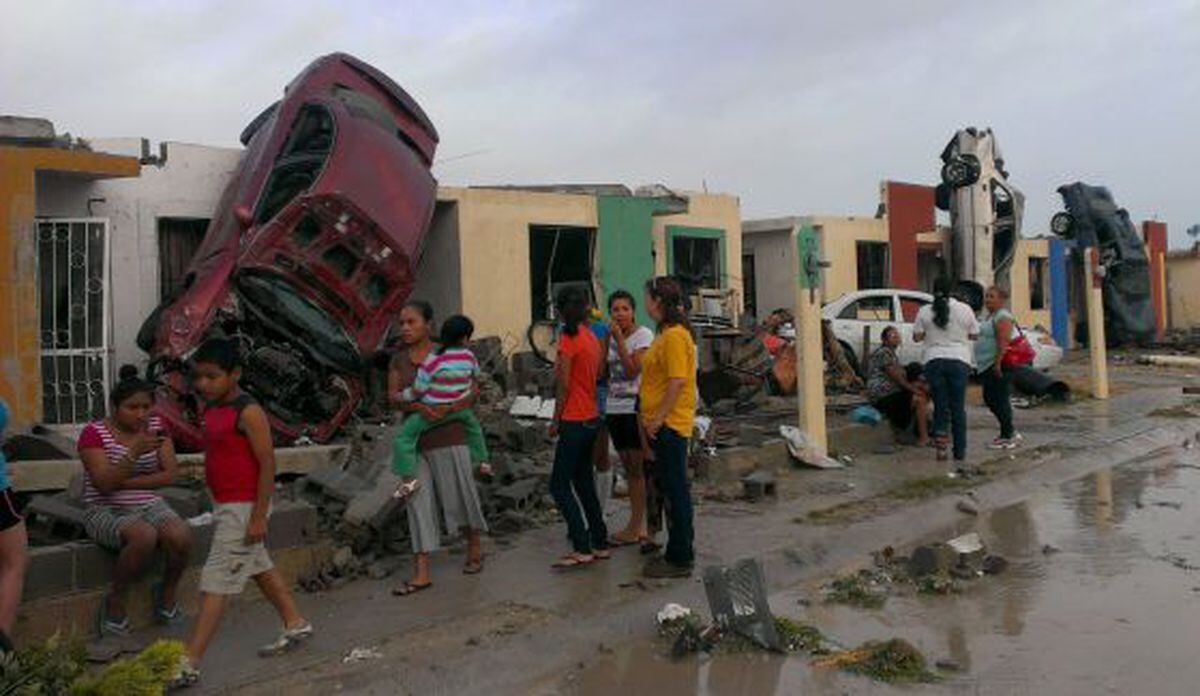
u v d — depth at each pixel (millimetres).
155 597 5574
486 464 6629
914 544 7512
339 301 10023
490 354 13953
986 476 9633
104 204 12305
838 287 22719
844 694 4688
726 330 13984
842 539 7383
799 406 10273
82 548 5352
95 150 12195
